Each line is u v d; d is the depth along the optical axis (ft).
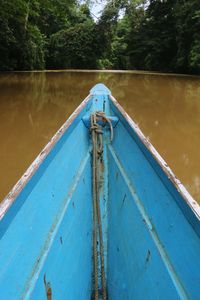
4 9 47.42
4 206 5.24
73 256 7.80
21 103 31.99
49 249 6.51
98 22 101.81
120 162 9.99
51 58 103.86
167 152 18.39
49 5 44.37
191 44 66.54
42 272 6.06
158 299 6.10
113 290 8.13
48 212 7.12
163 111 29.01
